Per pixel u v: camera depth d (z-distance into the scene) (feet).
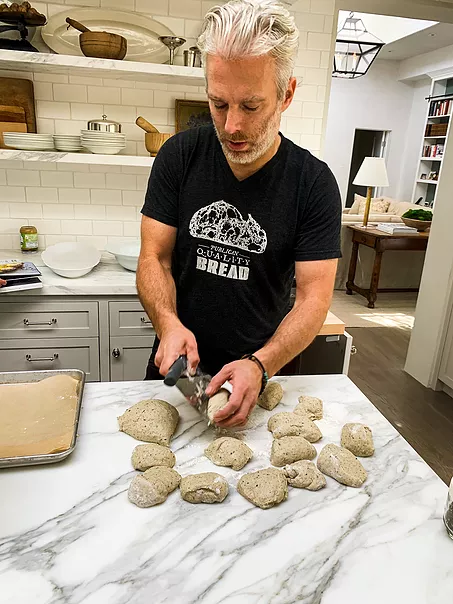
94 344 7.50
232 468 2.93
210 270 4.16
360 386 10.36
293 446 3.01
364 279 17.83
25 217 8.59
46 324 7.25
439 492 2.79
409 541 2.43
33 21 7.03
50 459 2.84
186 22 8.16
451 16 9.86
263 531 2.46
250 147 3.39
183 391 3.47
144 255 4.29
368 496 2.74
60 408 3.40
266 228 3.97
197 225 4.11
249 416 3.49
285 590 2.13
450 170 9.75
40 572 2.18
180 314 4.45
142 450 2.92
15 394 3.54
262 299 4.25
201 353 4.48
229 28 2.95
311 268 3.93
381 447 3.21
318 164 3.98
